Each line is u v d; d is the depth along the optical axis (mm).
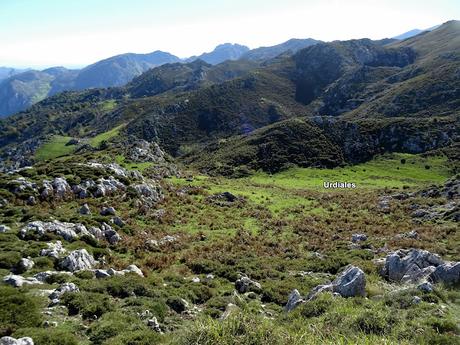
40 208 36812
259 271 28562
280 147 125375
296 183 89875
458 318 14789
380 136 127875
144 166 71250
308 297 19703
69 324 15953
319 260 31438
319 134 132125
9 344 12766
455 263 20422
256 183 85500
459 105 177000
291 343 10820
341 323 13875
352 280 18859
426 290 17484
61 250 26531
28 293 18719
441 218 43438
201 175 83438
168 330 16906
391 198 59062
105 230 34562
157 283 23531
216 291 23953
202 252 33969
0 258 23000
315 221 48219
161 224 41750
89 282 21109
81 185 44781
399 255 25891
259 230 43469
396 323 13703
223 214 49156
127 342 14086
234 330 10938
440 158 110438
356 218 48688
